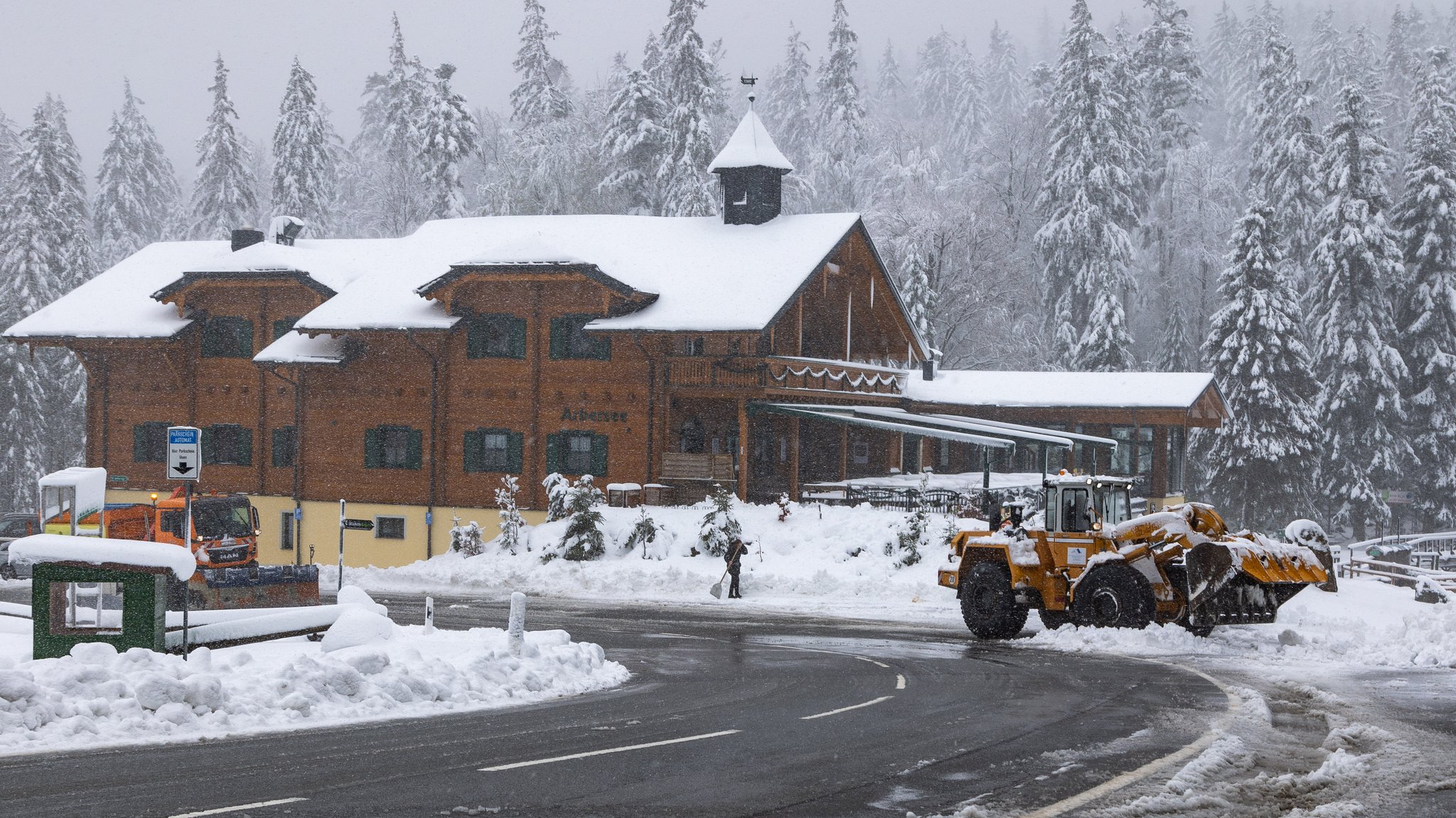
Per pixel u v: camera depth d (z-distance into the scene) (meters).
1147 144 86.00
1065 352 74.75
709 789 10.60
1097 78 77.00
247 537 32.53
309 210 82.62
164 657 14.58
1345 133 69.81
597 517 40.66
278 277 49.44
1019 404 53.62
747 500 44.12
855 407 47.53
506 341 46.78
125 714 13.02
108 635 15.81
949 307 72.44
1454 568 55.59
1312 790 10.62
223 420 50.75
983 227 73.19
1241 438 63.50
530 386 46.16
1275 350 64.06
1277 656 21.70
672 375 44.69
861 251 50.31
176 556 15.91
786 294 44.19
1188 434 71.44
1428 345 69.44
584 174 77.44
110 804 9.82
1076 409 53.41
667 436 44.84
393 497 47.84
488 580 39.94
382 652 15.88
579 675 18.33
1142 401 52.41
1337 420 68.00
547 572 39.47
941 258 71.56
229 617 18.38
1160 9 90.62
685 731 13.60
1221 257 82.56
